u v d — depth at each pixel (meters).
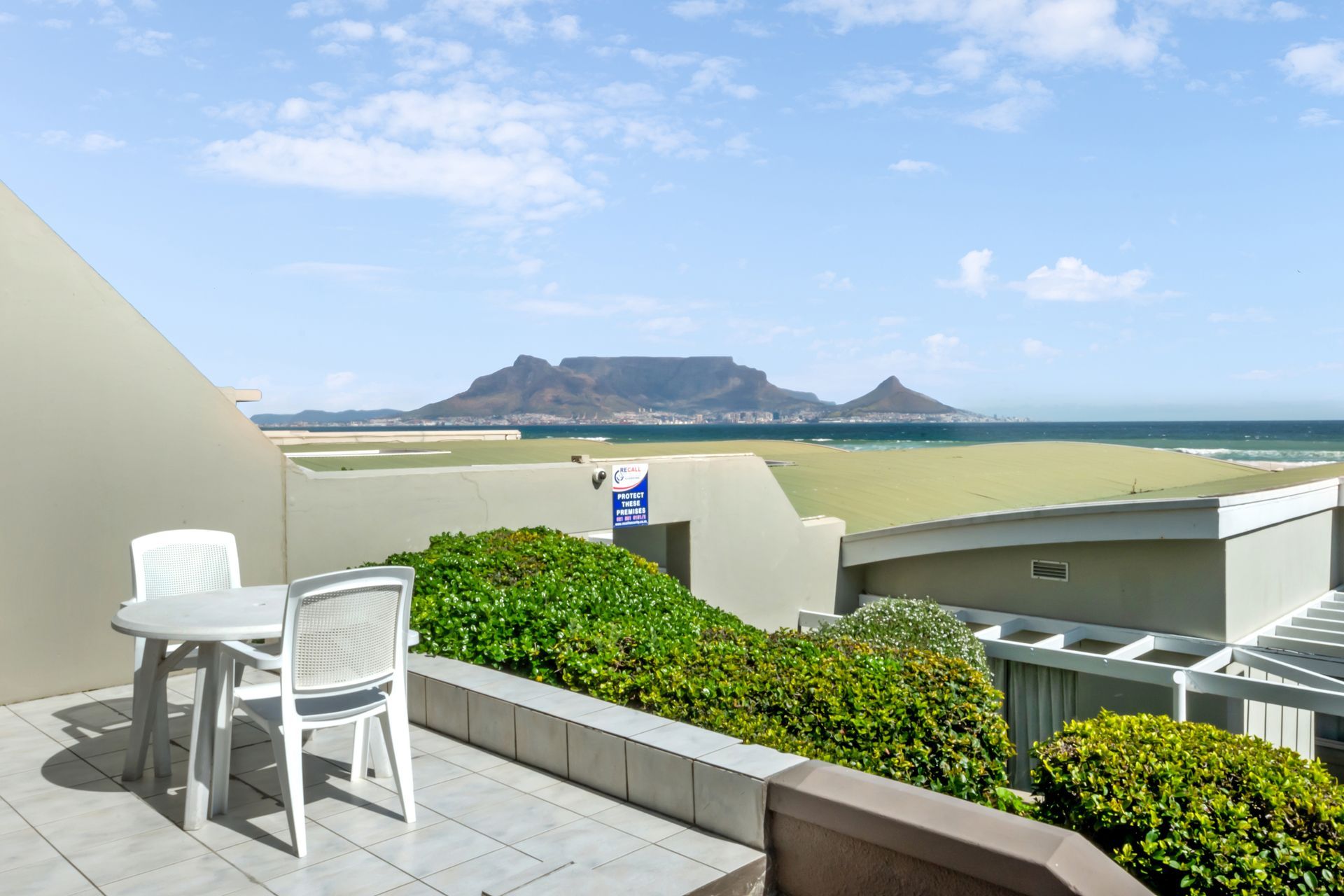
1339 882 3.15
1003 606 12.16
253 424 7.44
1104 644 11.15
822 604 13.72
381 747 4.54
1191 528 9.94
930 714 4.58
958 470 24.12
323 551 7.89
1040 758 4.09
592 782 4.39
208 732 3.94
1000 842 3.03
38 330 6.21
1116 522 10.67
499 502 9.44
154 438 6.80
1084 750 4.01
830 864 3.50
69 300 6.37
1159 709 9.90
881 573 13.95
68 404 6.35
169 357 6.90
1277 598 11.45
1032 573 11.80
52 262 6.30
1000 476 22.92
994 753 4.65
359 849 3.70
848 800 3.43
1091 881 2.84
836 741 4.38
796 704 4.62
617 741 4.25
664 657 5.32
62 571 6.33
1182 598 10.34
